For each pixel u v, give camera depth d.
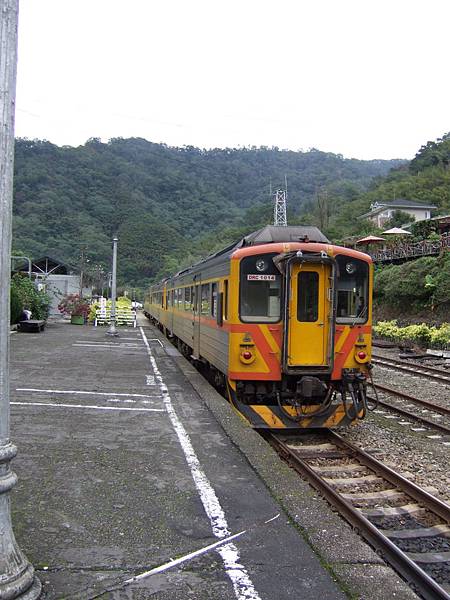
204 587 3.38
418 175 79.12
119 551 3.82
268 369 8.09
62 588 3.31
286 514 4.55
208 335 11.07
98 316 29.83
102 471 5.48
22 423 7.32
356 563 3.71
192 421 7.76
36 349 16.36
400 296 27.62
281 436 8.30
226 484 5.23
